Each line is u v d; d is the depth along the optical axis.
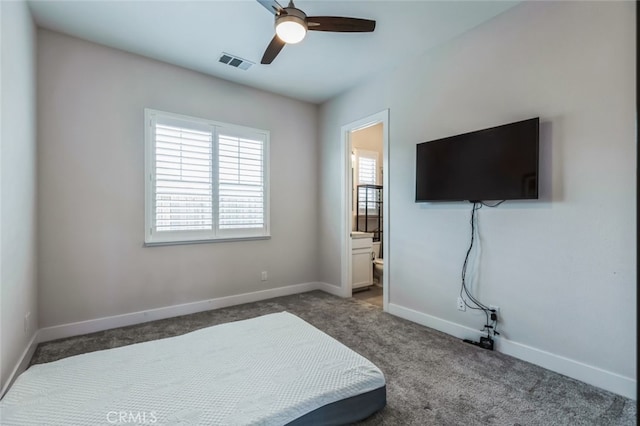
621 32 1.89
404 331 2.89
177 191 3.36
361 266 4.44
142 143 3.14
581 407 1.75
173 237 3.33
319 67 3.37
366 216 5.45
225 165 3.70
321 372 1.56
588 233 2.01
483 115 2.57
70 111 2.77
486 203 2.56
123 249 3.04
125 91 3.05
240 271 3.83
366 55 3.10
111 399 1.29
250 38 2.82
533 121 2.18
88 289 2.87
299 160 4.38
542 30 2.22
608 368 1.92
